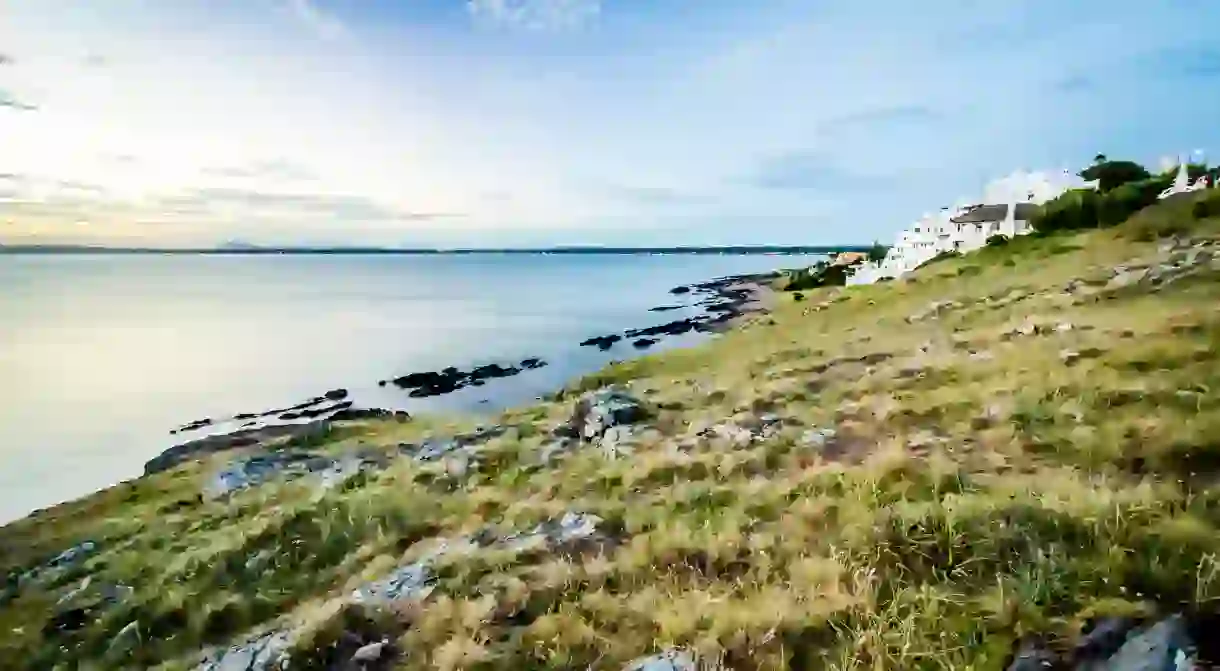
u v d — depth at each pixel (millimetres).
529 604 8484
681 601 7672
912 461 11180
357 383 50406
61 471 31750
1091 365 15578
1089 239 40156
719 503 11367
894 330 30219
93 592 13688
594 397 22516
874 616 6488
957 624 6125
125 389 50312
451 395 43969
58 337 75500
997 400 14422
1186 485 8664
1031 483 9320
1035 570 6582
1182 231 33562
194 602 12094
